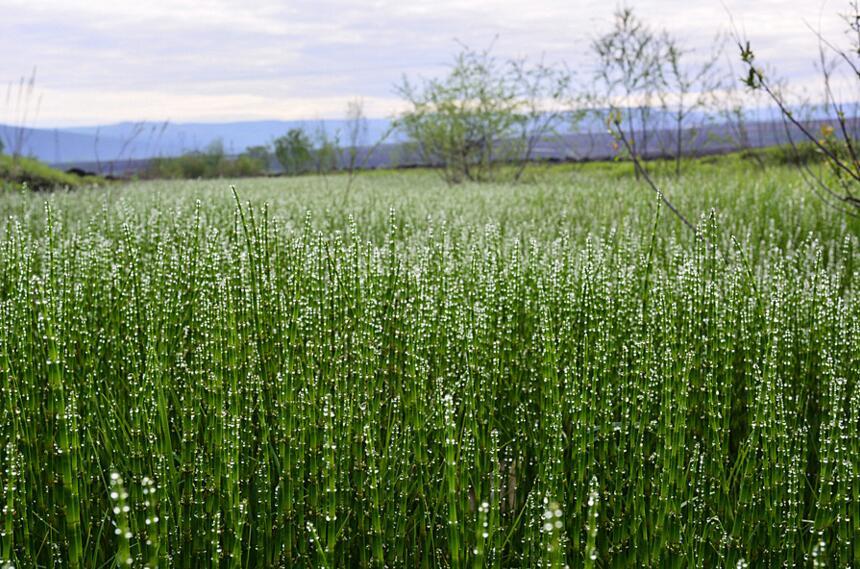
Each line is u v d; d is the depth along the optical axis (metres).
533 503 2.23
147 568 1.84
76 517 2.14
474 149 19.95
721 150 20.33
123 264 4.16
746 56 5.07
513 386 3.43
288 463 2.43
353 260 3.76
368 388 2.99
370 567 2.34
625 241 5.49
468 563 2.22
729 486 2.74
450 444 1.96
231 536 2.23
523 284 4.10
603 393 2.93
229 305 3.09
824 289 3.73
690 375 3.19
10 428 2.57
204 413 2.96
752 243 6.75
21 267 3.69
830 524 2.36
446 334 3.30
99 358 3.48
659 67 14.12
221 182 18.41
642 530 2.37
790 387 3.37
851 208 7.38
